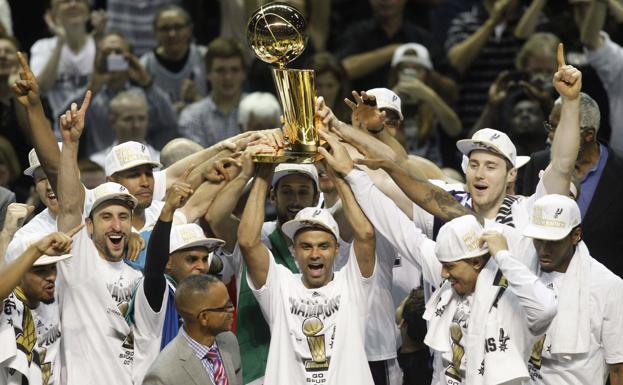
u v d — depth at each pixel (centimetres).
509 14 3141
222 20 3281
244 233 2072
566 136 2073
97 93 3055
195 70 3178
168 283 2114
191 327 2002
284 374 2055
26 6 3322
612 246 2350
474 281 1994
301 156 2070
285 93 2073
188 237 2114
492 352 1955
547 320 1931
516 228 2106
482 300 1970
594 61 2905
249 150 2102
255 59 3169
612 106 2919
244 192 2284
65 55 3130
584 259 2034
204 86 3191
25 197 2823
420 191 2106
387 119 2333
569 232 2006
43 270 2019
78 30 3130
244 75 3030
